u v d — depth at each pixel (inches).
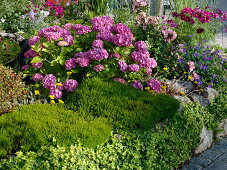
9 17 309.1
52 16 339.3
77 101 175.5
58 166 133.9
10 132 142.3
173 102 183.0
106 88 181.0
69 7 357.1
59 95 185.6
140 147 160.7
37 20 308.2
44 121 151.9
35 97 183.0
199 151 204.8
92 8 360.8
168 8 397.1
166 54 247.9
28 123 147.0
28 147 138.9
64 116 161.2
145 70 204.1
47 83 185.8
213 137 223.6
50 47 197.8
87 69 196.9
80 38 208.7
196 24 349.1
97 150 148.4
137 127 166.7
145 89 202.8
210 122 221.1
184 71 241.3
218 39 431.8
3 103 162.4
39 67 198.1
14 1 313.9
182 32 333.1
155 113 171.9
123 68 196.2
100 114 169.2
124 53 200.2
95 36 207.3
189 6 374.9
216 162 193.9
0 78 171.8
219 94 244.7
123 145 158.2
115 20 315.6
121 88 184.4
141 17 247.4
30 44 203.8
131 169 152.9
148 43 237.8
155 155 165.8
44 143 140.3
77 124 153.3
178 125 189.2
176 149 182.5
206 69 253.0
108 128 158.4
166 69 233.5
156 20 245.8
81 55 195.5
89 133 147.6
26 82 206.2
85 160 141.2
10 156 138.3
